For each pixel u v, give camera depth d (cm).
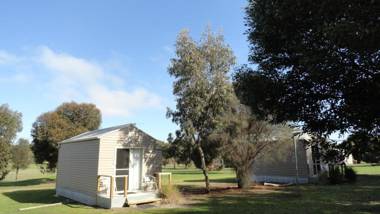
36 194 2125
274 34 729
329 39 570
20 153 4194
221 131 1905
